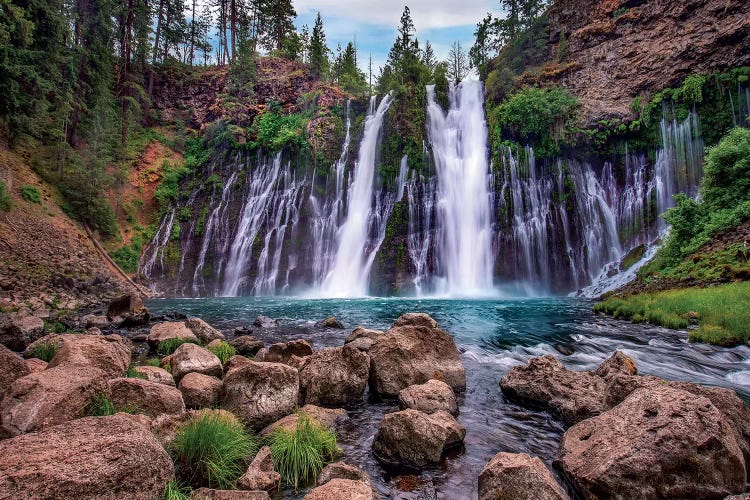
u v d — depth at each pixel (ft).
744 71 97.45
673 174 104.17
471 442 18.12
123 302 56.65
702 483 12.54
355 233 123.54
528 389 23.25
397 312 69.00
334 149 133.59
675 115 105.09
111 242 114.62
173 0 188.44
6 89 87.45
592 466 13.56
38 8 96.02
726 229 66.44
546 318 59.31
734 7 100.83
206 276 126.11
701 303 48.29
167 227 130.00
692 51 104.99
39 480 8.59
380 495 13.89
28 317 38.70
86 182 109.50
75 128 122.21
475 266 113.80
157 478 10.75
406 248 116.26
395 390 24.18
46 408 13.50
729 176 70.85
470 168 124.26
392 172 124.88
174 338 35.19
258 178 134.92
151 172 138.92
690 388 17.40
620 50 119.03
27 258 73.67
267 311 71.26
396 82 136.26
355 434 19.20
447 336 27.61
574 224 110.73
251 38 204.95
